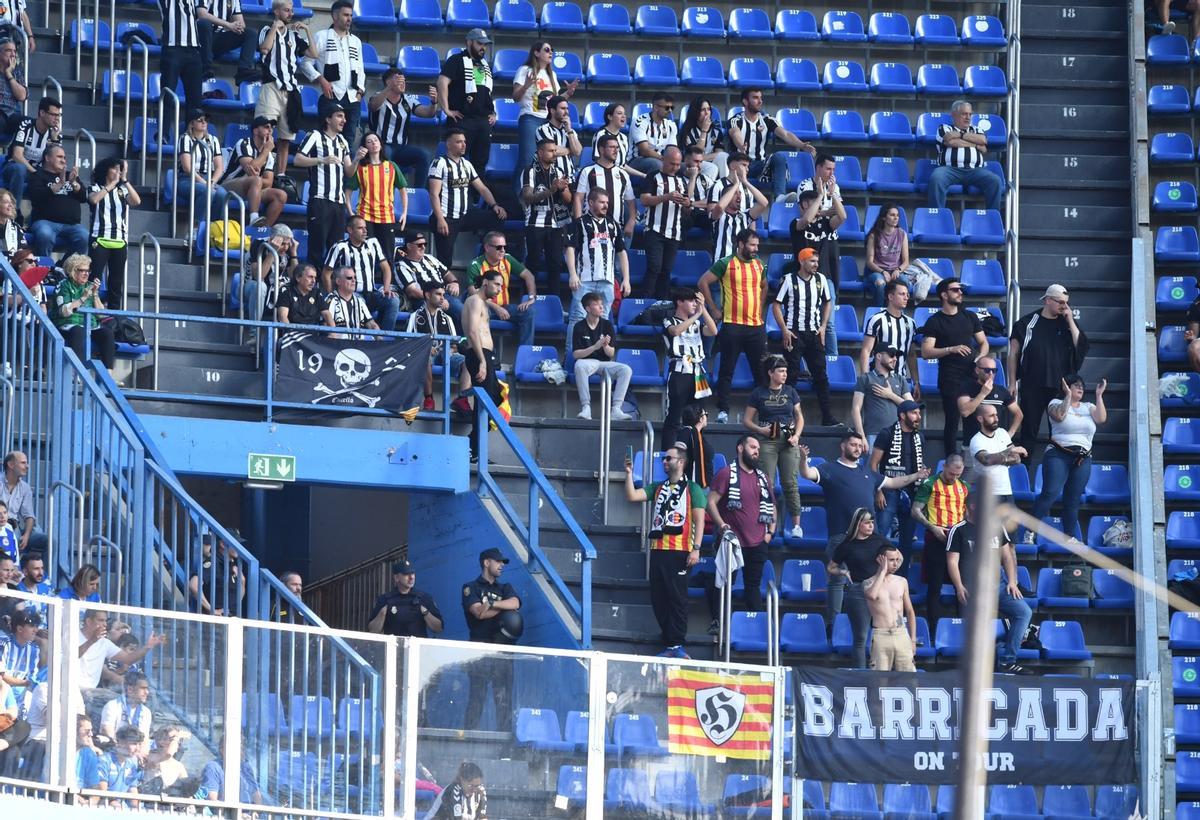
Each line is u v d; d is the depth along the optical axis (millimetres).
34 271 44562
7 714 30391
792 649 47656
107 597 39312
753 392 50469
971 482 51438
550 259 57188
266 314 51750
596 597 49125
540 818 37969
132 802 32156
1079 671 50062
